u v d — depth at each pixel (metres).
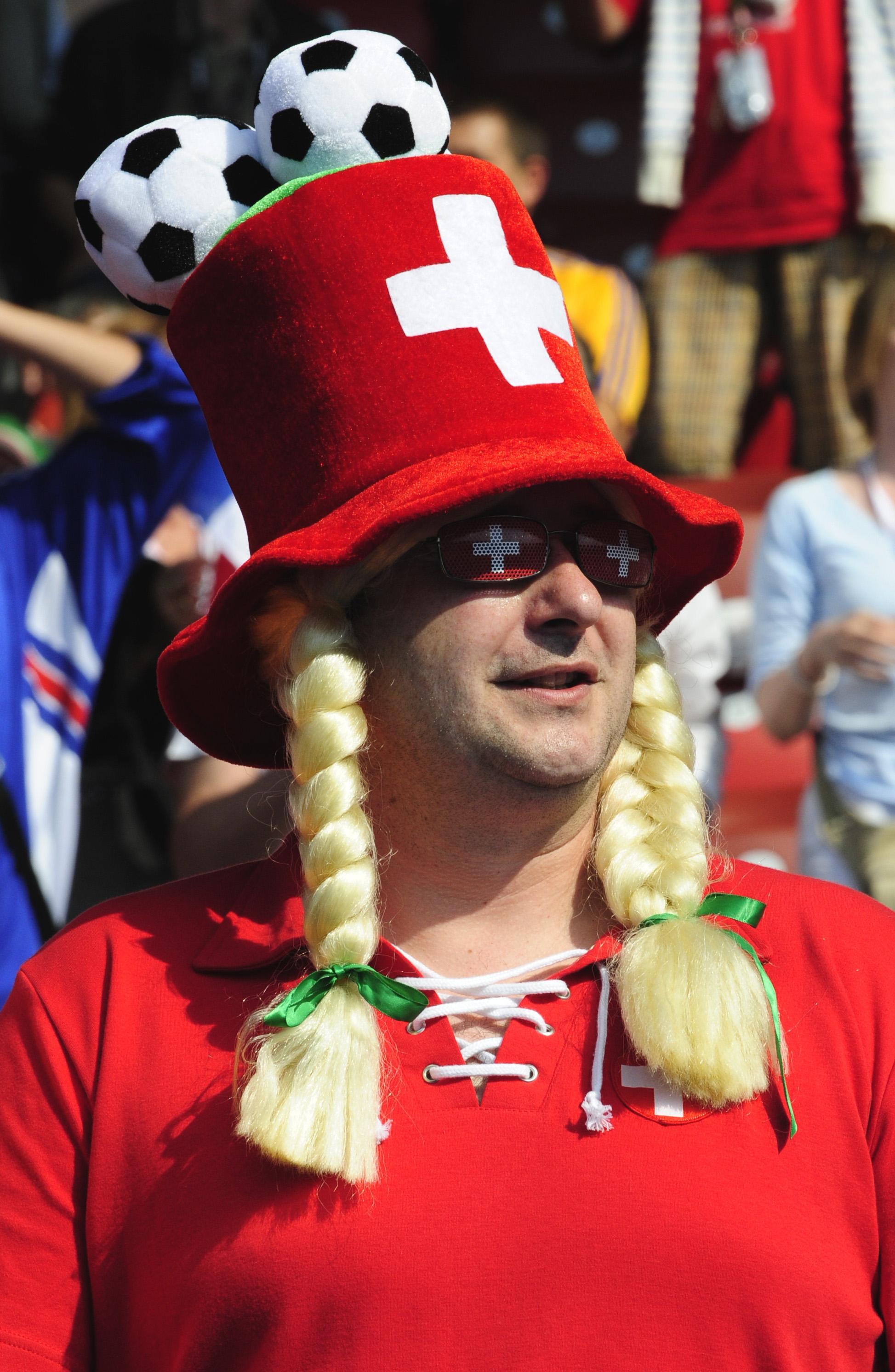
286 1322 5.07
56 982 5.89
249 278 5.82
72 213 18.41
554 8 21.39
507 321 5.70
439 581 5.55
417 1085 5.41
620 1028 5.53
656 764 6.16
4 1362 5.37
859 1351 5.19
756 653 13.13
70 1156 5.61
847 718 12.37
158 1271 5.30
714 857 6.37
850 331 13.42
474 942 5.86
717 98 17.86
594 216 21.19
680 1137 5.29
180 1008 5.71
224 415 6.10
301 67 5.99
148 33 18.28
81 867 9.77
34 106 19.09
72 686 9.15
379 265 5.68
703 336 18.17
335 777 5.67
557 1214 5.11
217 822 9.05
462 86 21.56
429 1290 5.03
